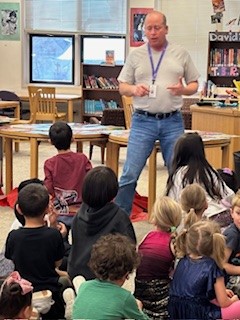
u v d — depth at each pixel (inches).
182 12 367.2
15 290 76.5
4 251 109.8
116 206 101.7
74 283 93.7
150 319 89.8
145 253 99.0
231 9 355.3
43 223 103.8
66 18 381.7
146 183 240.1
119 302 79.5
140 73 157.4
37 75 385.4
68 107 350.6
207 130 235.5
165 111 157.1
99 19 382.0
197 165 128.0
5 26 377.4
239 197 109.7
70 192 143.5
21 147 331.9
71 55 386.9
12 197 201.0
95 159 301.9
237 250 106.3
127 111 261.3
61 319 98.7
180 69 156.1
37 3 378.3
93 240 99.0
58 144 146.5
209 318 89.6
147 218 187.0
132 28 379.9
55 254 100.2
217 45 308.5
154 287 97.9
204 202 113.0
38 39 383.6
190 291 91.0
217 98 257.0
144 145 159.5
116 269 81.4
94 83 368.8
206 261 91.7
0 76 382.9
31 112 318.3
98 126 209.0
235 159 178.2
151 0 374.9
